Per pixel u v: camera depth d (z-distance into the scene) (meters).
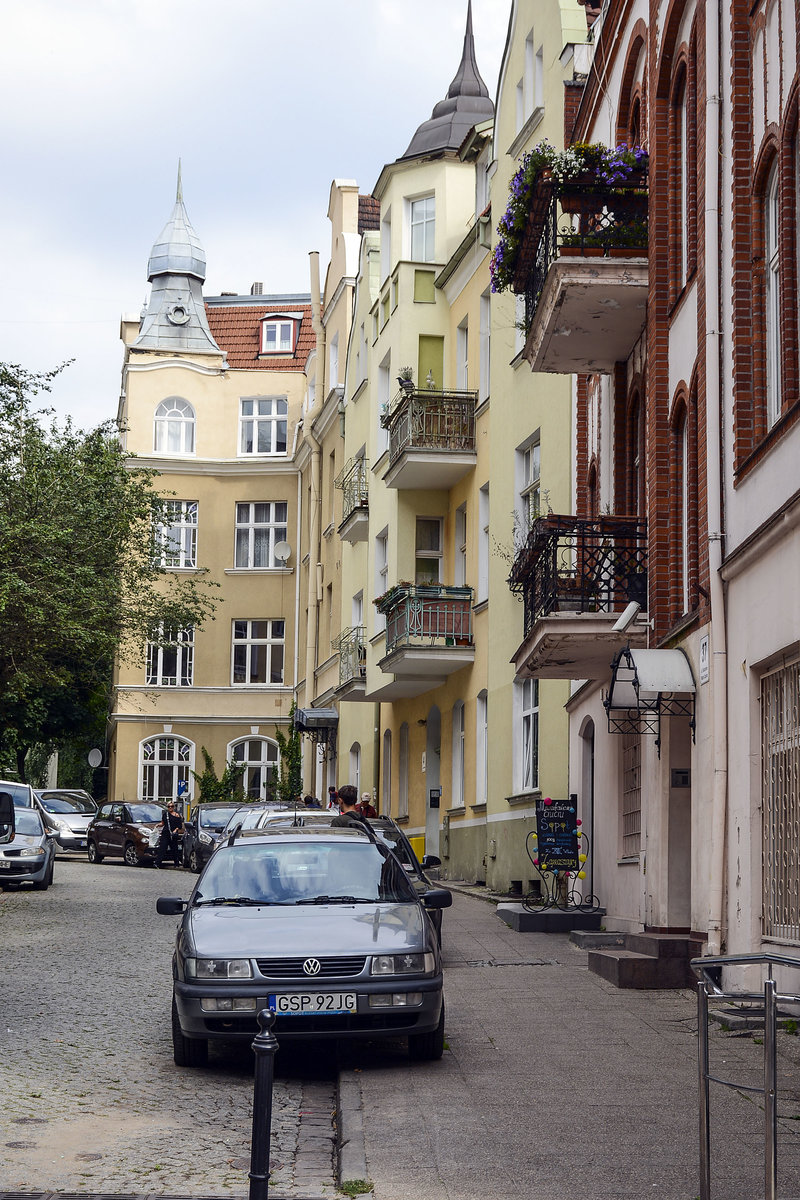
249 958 9.80
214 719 52.38
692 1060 9.88
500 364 26.77
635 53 17.86
